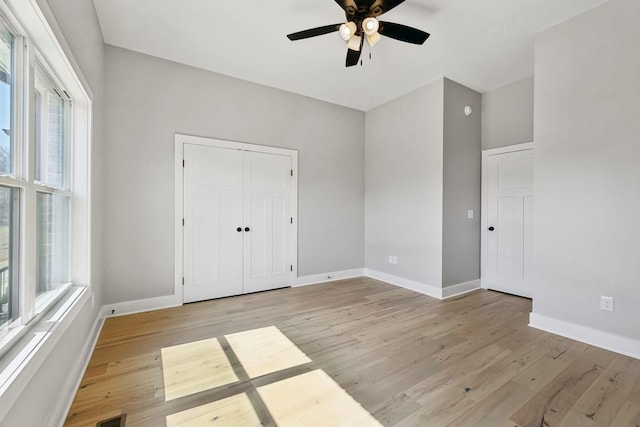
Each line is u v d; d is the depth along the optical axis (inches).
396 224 169.0
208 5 94.0
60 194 75.4
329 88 156.8
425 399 66.7
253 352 88.4
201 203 135.7
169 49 119.3
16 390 37.3
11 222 49.8
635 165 85.3
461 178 150.9
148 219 122.9
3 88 47.9
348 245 185.2
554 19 99.6
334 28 84.3
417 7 94.4
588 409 63.4
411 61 128.4
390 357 85.6
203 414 61.7
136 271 120.6
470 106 154.6
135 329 104.0
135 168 120.0
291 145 162.2
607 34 90.4
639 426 58.5
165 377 74.9
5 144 48.6
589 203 94.0
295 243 164.2
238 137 145.0
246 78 144.9
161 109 125.6
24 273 51.4
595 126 92.7
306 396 67.7
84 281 84.2
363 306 130.8
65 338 62.5
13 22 48.4
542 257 104.9
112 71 115.3
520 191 143.5
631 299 85.9
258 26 105.0
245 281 148.3
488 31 106.7
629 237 86.4
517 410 63.0
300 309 126.6
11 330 49.2
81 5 76.1
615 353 87.7
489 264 156.1
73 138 83.4
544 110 104.5
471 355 86.7
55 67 64.5
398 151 167.8
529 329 105.6
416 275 156.0
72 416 60.5
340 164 181.2
